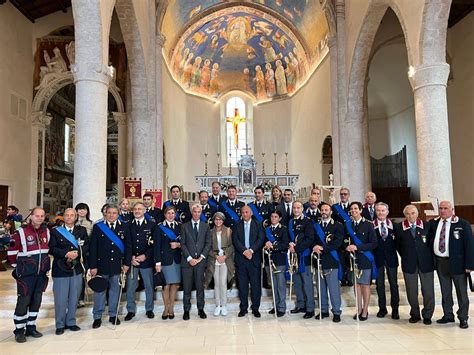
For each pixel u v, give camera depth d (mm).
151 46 12688
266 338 5215
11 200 13227
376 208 6207
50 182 17375
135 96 12234
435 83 8641
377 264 6105
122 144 14656
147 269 6273
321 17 15320
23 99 14055
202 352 4754
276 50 19797
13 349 4941
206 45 19516
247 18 18828
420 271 5812
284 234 6324
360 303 6254
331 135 14734
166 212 6371
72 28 14953
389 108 19500
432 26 8664
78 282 5727
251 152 21469
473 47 13070
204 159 20672
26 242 5328
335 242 6012
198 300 6238
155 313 6535
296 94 19719
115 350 4863
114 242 6031
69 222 5730
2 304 6832
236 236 6352
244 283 6281
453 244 5598
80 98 7883
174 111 18422
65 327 5691
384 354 4602
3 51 12977
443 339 5086
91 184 7723
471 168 13211
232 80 21562
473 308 6555
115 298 5996
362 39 12031
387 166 18641
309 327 5676
